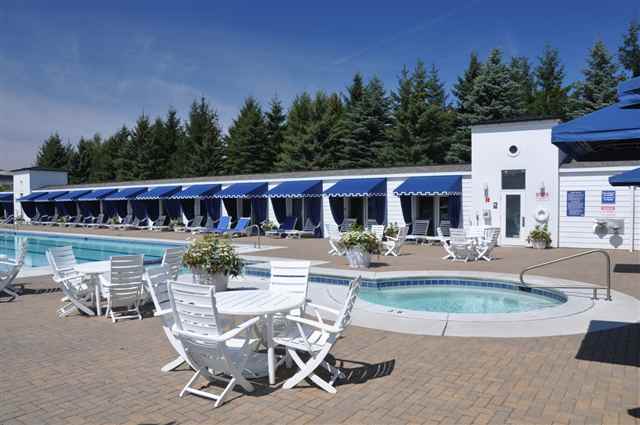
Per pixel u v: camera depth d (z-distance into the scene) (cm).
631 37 4206
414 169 2578
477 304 1176
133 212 3978
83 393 554
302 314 714
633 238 1981
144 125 6450
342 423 474
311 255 1945
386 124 4756
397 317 915
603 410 496
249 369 603
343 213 2827
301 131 5050
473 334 793
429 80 4556
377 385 573
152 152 6431
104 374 617
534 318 888
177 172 6216
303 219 3031
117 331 834
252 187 3039
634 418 477
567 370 616
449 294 1292
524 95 4578
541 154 2153
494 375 602
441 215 2522
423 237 2370
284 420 482
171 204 3672
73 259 1144
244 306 593
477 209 2295
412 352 701
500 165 2241
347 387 568
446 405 514
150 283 625
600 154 614
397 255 1919
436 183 2380
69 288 952
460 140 4269
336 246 2005
